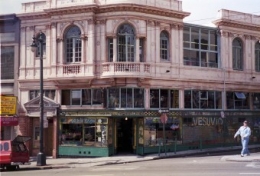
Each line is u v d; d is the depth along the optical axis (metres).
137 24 28.84
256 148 32.91
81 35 28.98
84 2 28.94
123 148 29.92
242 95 34.59
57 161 26.28
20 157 22.12
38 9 30.53
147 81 29.03
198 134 31.72
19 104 30.66
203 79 31.95
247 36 34.94
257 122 35.62
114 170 18.78
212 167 17.80
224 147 33.06
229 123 33.66
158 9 29.39
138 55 28.73
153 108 29.44
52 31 29.78
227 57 33.59
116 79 28.16
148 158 26.58
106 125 28.28
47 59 30.14
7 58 31.12
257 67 35.78
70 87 29.52
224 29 33.41
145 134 28.77
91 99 29.06
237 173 14.98
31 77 30.53
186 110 31.00
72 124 29.33
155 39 29.69
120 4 28.17
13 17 30.70
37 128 30.56
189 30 31.95
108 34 28.73
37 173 18.66
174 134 30.34
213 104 32.91
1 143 21.77
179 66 30.80
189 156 27.81
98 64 28.89
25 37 30.86
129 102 28.61
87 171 18.91
